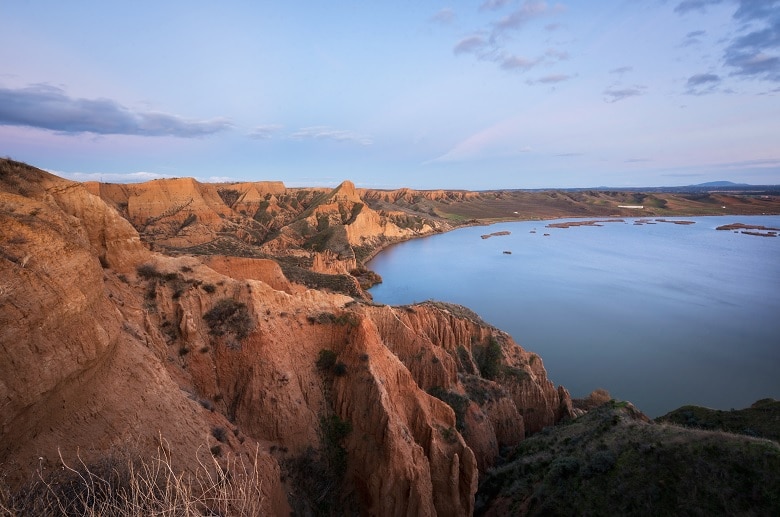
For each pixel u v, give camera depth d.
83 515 7.59
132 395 14.48
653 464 21.36
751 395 50.84
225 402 22.81
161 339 21.20
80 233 15.55
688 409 32.50
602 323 75.25
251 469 17.19
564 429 32.06
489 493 28.08
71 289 12.49
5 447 9.75
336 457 24.31
